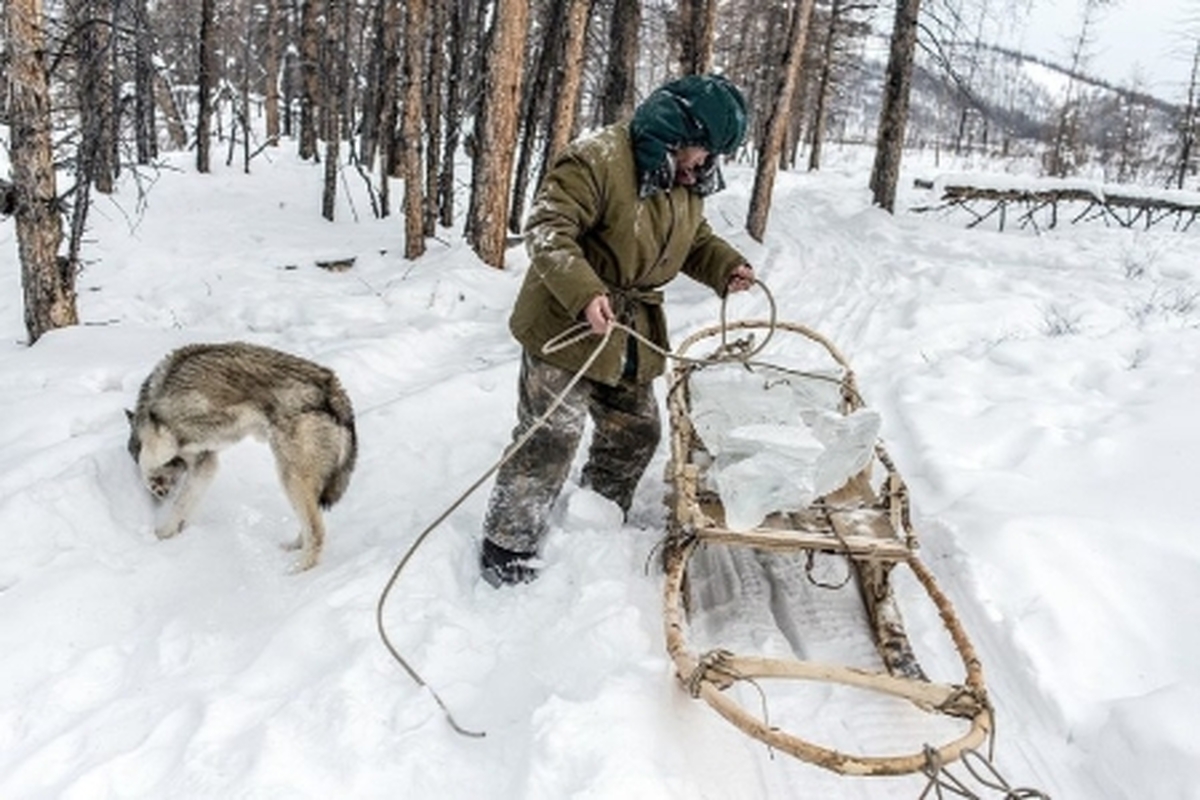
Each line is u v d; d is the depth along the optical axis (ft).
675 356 14.62
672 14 52.95
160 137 91.09
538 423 13.25
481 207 41.14
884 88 65.26
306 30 73.20
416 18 41.52
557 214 13.34
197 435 15.99
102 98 27.76
